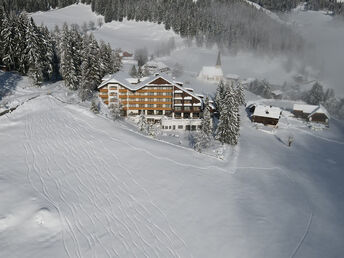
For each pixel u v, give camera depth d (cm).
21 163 3991
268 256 3084
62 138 4769
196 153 5288
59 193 3519
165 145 5341
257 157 5688
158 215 3428
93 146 4675
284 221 3741
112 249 2853
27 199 3281
